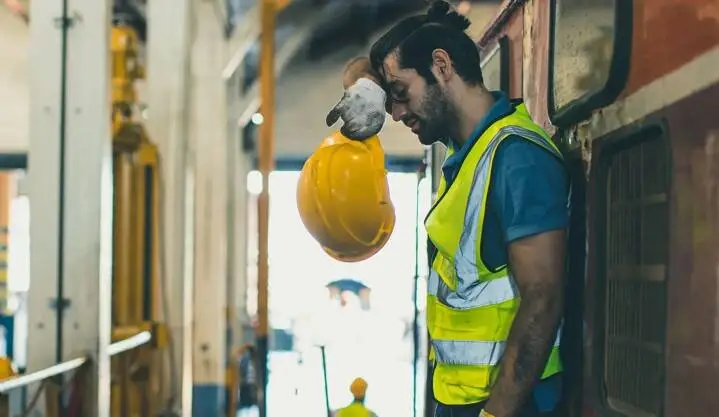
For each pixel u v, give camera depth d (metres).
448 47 2.11
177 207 7.96
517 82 2.96
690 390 1.58
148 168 7.62
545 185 1.94
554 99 2.43
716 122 1.49
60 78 5.09
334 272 22.66
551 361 2.13
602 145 2.05
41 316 5.04
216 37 11.34
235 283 15.00
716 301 1.50
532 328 1.90
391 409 12.58
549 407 2.12
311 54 15.59
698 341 1.56
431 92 2.13
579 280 2.22
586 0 2.13
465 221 2.04
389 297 22.62
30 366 5.00
